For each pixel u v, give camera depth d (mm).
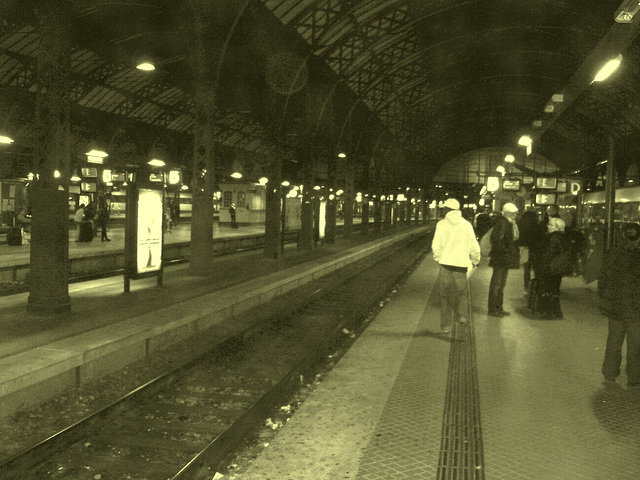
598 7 28031
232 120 39500
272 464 4738
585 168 30609
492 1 30016
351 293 16516
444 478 4379
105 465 5051
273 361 9016
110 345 7715
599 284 6871
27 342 7695
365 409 6039
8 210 26750
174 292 12906
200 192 16188
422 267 23234
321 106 28750
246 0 15547
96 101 31672
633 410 5941
